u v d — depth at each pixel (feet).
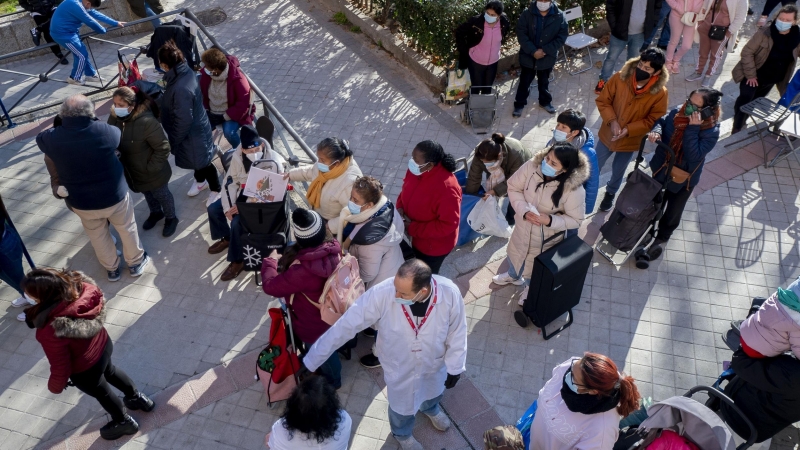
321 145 16.22
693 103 17.46
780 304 12.75
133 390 15.24
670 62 31.19
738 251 20.74
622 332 18.10
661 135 18.78
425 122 28.71
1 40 32.73
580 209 16.02
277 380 14.92
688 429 11.12
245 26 36.63
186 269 20.10
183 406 16.07
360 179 14.79
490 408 16.07
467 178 20.35
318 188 16.93
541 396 11.68
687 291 19.36
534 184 16.16
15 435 15.47
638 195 18.65
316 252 13.70
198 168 21.13
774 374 13.04
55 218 22.11
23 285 12.28
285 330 14.73
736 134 26.13
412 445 14.75
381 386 16.55
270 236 17.48
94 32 28.53
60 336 12.29
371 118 28.99
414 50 32.40
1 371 17.01
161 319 18.44
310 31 36.04
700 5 28.68
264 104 22.36
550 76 31.65
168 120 20.06
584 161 15.47
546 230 16.55
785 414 13.51
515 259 17.83
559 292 16.65
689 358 17.35
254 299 19.07
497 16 26.32
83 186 17.13
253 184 16.88
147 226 21.57
